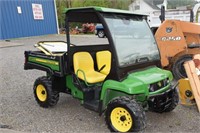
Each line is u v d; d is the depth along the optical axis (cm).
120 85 330
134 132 321
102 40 1594
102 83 373
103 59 423
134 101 327
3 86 581
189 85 424
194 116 404
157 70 381
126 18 377
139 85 324
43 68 441
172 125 373
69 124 380
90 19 391
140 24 398
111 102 337
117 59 338
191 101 434
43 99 449
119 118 336
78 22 403
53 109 441
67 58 409
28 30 1767
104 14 351
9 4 1602
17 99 493
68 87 423
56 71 419
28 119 398
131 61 356
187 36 622
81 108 445
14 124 379
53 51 445
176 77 600
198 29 608
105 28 345
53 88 436
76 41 1547
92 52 441
